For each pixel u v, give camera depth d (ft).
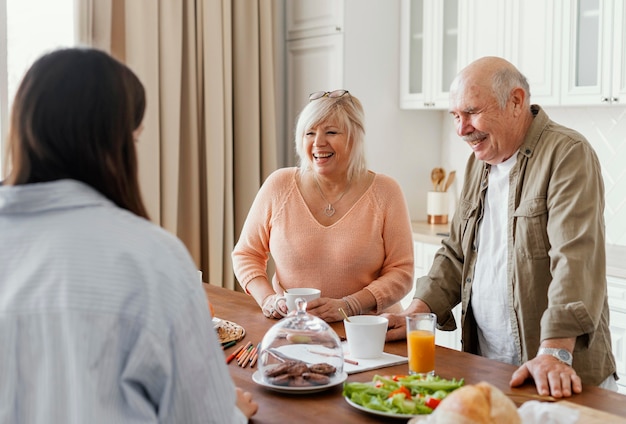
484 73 6.60
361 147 7.79
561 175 6.27
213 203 12.75
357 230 7.64
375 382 4.92
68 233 3.39
